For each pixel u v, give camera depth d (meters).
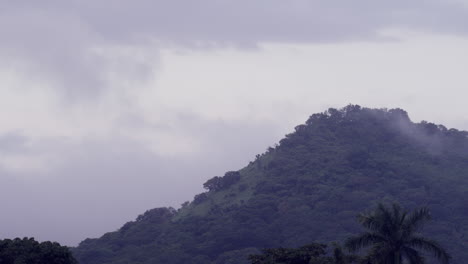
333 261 87.00
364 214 81.50
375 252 78.88
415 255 79.38
